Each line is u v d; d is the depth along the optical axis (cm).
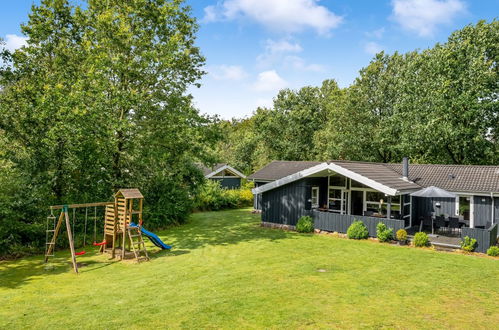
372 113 3516
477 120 2620
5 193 1422
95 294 914
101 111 1564
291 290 939
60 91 1571
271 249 1478
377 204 1892
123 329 690
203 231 1958
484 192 1725
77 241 1556
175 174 2125
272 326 703
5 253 1337
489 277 1083
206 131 1914
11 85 1689
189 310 789
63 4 1816
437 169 2142
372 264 1232
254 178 2820
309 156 4581
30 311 793
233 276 1078
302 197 1922
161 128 1864
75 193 1700
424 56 2942
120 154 1908
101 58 1592
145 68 1752
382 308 815
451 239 1622
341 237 1741
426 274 1110
